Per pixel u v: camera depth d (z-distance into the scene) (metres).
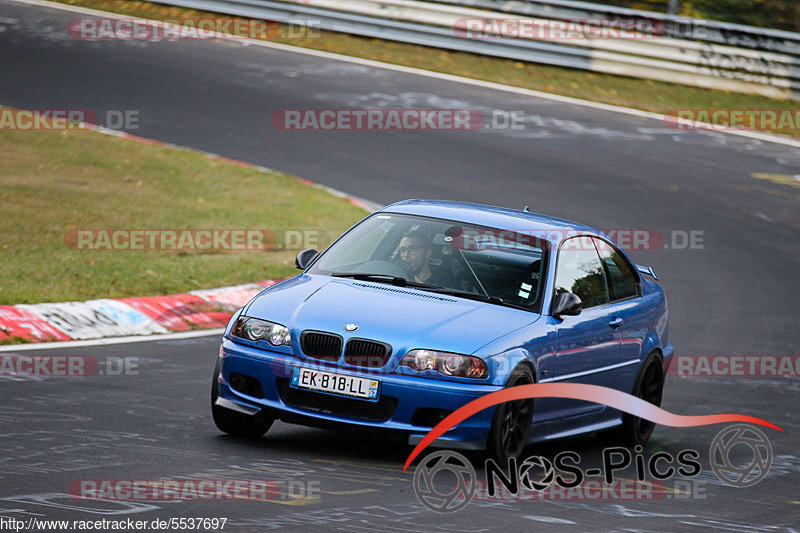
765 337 34.66
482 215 22.02
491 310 19.39
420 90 66.44
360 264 20.88
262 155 53.62
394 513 14.88
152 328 29.55
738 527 15.98
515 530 14.57
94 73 63.69
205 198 46.19
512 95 67.31
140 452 17.45
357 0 77.75
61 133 53.03
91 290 31.47
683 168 56.31
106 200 43.97
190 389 23.12
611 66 73.81
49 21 74.38
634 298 23.38
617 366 21.97
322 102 62.38
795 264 44.00
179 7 80.69
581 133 61.00
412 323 18.47
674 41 73.06
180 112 58.84
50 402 20.80
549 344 19.50
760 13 90.94
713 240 46.00
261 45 73.31
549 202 48.66
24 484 14.90
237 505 14.55
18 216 39.94
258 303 19.52
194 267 36.44
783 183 55.31
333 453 18.78
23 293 29.77
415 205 22.58
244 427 19.34
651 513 16.41
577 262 21.75
